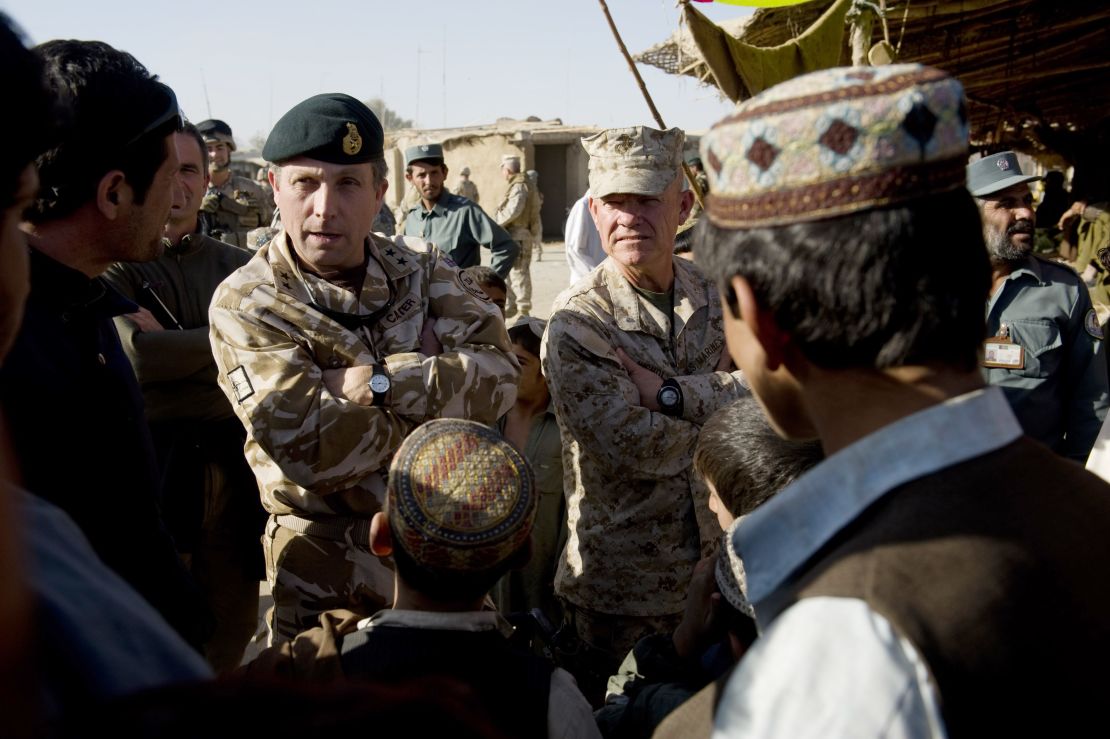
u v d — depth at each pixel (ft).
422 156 25.62
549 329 9.38
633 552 9.18
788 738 2.72
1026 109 28.32
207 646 10.12
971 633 2.72
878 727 2.62
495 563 4.90
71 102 5.65
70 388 5.72
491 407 8.03
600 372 9.07
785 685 2.81
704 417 9.09
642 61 23.22
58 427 5.59
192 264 10.51
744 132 3.08
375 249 8.23
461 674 4.87
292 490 7.66
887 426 3.15
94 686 2.48
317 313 7.65
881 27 20.48
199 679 2.64
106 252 6.20
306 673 5.01
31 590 2.04
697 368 9.59
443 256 8.75
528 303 39.83
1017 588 2.78
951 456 3.05
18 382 5.36
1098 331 11.44
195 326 10.44
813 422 3.49
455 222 25.99
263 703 2.15
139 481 6.34
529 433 10.93
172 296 10.32
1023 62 24.68
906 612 2.76
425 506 4.83
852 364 3.17
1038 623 2.76
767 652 2.95
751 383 3.60
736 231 3.21
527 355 10.69
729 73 14.67
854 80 3.02
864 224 2.93
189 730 2.09
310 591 7.64
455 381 7.74
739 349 3.54
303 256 7.83
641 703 5.56
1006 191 11.38
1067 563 2.87
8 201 2.93
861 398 3.23
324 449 7.20
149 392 9.61
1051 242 41.65
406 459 5.00
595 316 9.34
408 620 5.00
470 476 4.92
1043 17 21.27
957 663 2.69
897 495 3.05
